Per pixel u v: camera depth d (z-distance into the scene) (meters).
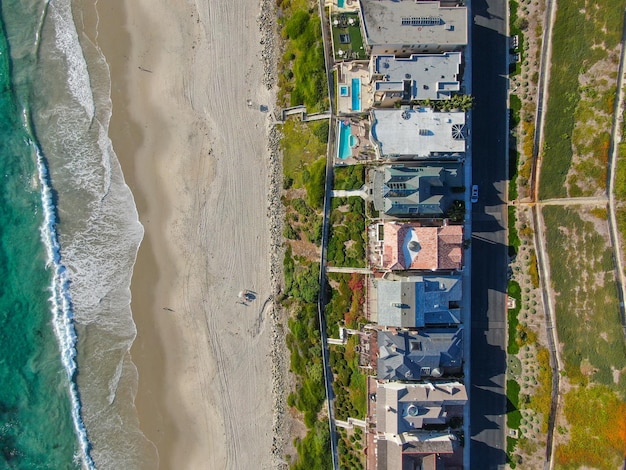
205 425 57.84
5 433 58.16
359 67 52.28
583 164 49.03
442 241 49.09
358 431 53.69
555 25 49.56
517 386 51.88
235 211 57.44
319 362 54.59
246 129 57.22
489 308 52.22
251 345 57.34
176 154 58.25
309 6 54.59
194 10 57.78
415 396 48.78
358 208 53.09
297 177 55.81
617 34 47.06
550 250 50.59
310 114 54.88
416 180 49.12
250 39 57.09
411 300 48.59
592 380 48.97
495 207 52.06
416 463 48.97
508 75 51.75
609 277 48.38
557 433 50.34
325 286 54.66
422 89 49.06
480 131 52.03
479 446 52.44
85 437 58.16
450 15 48.94
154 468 58.09
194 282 58.00
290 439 56.47
